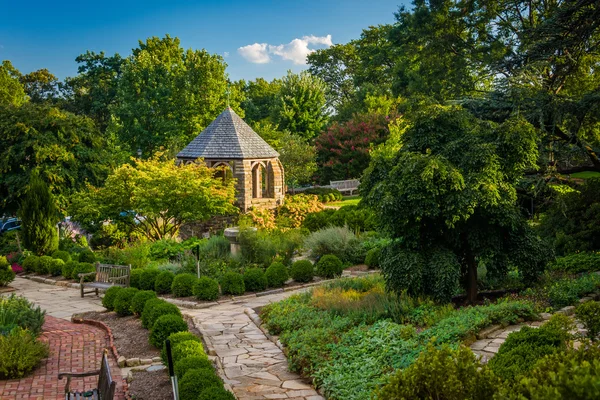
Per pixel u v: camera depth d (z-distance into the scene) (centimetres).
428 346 570
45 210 2262
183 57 6012
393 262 1244
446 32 3095
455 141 1235
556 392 396
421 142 1280
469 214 1162
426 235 1278
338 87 7281
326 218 2630
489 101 1811
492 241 1252
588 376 393
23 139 2712
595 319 826
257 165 3194
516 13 2770
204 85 4728
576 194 1886
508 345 694
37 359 1000
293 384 894
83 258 2091
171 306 1190
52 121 2784
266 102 7175
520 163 1226
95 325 1320
